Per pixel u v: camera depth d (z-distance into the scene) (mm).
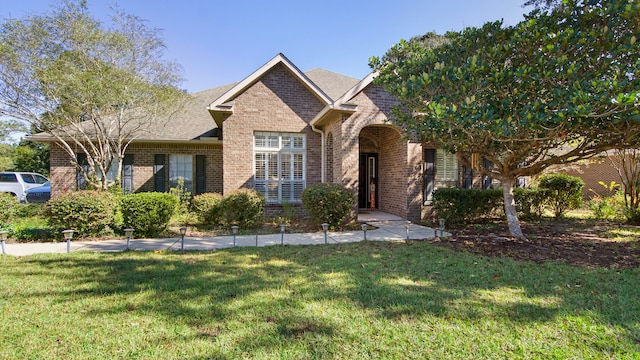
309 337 3191
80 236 8438
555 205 11984
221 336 3217
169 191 14289
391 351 2957
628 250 6855
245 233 9375
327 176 13062
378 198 14219
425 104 6891
